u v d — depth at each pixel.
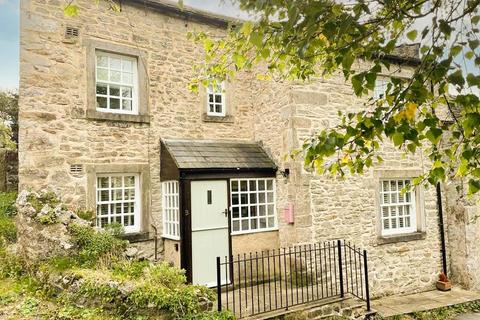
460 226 9.05
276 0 2.17
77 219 5.99
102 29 6.99
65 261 5.37
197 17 8.08
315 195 7.49
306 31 2.35
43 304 4.83
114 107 7.23
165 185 7.38
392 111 2.23
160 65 7.61
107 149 6.89
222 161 7.35
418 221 8.97
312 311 5.70
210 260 6.98
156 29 7.62
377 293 8.09
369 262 8.08
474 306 7.79
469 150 2.34
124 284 4.68
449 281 8.87
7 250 6.00
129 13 7.32
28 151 6.18
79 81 6.70
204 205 7.01
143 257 5.80
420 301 7.79
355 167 2.97
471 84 2.02
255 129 8.64
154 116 7.45
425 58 2.16
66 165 6.47
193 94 7.98
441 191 9.36
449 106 2.48
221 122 8.30
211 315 4.61
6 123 12.76
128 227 7.12
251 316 5.34
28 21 6.31
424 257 8.87
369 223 8.16
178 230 6.87
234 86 8.55
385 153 8.55
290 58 3.64
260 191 7.92
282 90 7.73
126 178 7.22
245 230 7.60
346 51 2.28
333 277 7.49
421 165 9.06
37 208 5.84
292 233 7.46
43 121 6.33
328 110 7.93
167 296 4.53
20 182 6.10
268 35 2.70
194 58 8.05
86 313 4.54
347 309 5.99
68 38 6.64
